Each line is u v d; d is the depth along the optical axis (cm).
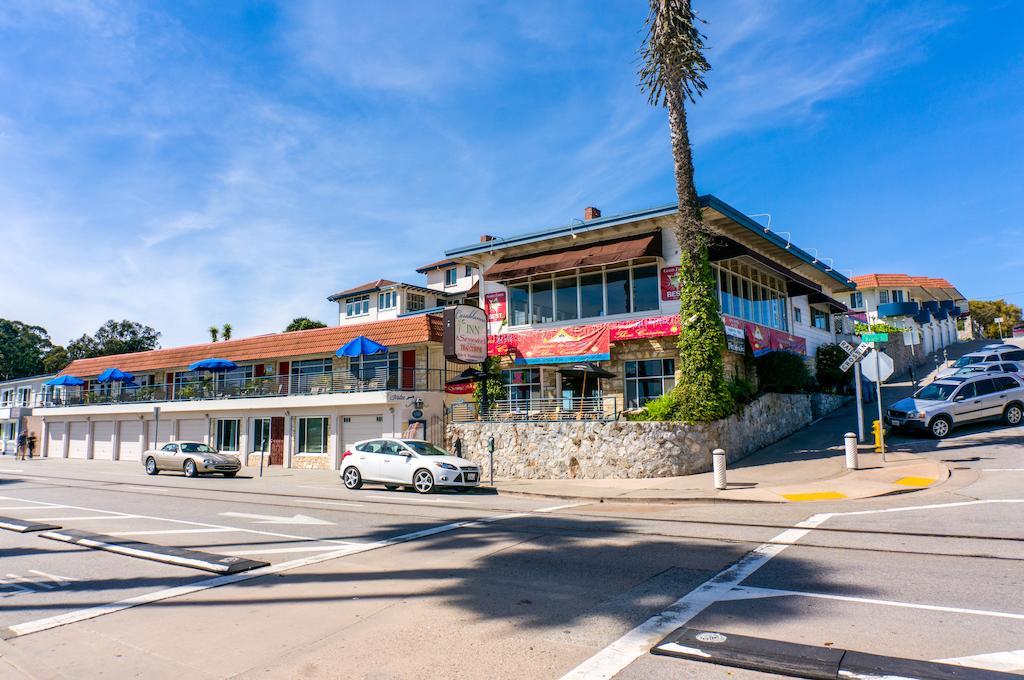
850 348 1997
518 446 2019
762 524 1049
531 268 2295
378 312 4928
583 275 2350
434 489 1750
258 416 3192
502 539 989
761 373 2436
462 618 592
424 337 2791
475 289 2766
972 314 7888
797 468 1691
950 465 1492
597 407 2117
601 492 1574
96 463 3641
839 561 768
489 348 2389
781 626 542
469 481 1752
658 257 2173
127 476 2489
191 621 599
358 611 621
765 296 2648
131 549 911
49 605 660
